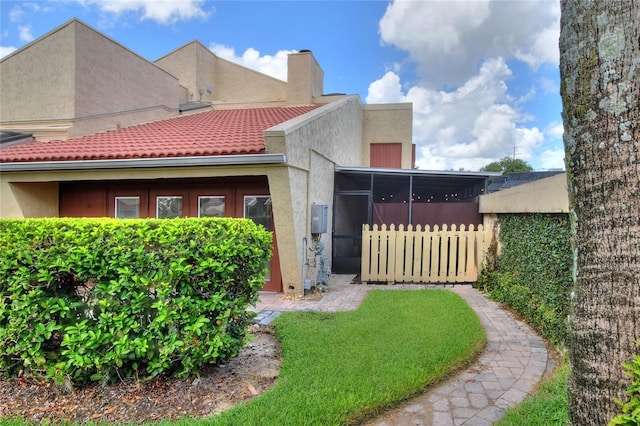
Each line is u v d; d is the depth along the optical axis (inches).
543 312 200.1
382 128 637.3
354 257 431.8
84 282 144.6
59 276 143.6
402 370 149.6
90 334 137.9
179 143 321.4
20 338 141.3
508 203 272.4
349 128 507.2
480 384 148.0
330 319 225.9
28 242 139.4
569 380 80.6
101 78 453.7
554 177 191.3
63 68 416.5
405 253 354.9
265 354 178.2
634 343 69.3
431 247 352.8
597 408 72.6
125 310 139.3
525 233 241.8
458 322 214.5
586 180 75.4
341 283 359.9
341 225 448.8
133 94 512.1
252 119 470.3
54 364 143.9
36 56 424.8
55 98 418.3
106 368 141.8
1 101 433.4
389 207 403.5
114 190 343.9
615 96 70.8
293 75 641.0
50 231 140.9
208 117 541.6
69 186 352.5
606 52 71.6
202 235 147.4
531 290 228.7
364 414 122.5
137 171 293.1
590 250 75.0
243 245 154.1
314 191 337.4
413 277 353.7
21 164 302.2
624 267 70.3
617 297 70.9
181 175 287.4
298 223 293.7
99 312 142.3
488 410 128.7
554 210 189.8
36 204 341.4
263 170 270.8
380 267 355.9
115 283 137.3
